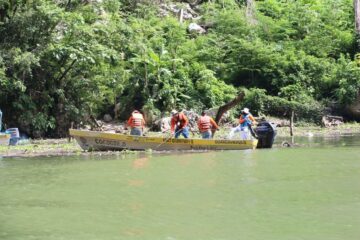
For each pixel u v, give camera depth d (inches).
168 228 454.6
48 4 1386.6
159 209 521.7
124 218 490.6
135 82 1644.9
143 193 599.8
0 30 1363.2
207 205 535.2
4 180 705.0
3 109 1390.3
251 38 1950.1
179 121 1097.4
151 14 1991.9
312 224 458.6
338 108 1834.4
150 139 1060.5
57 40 1393.9
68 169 803.4
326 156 912.9
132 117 1111.0
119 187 639.1
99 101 1530.5
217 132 1454.2
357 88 1823.3
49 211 522.9
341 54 1941.4
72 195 597.0
